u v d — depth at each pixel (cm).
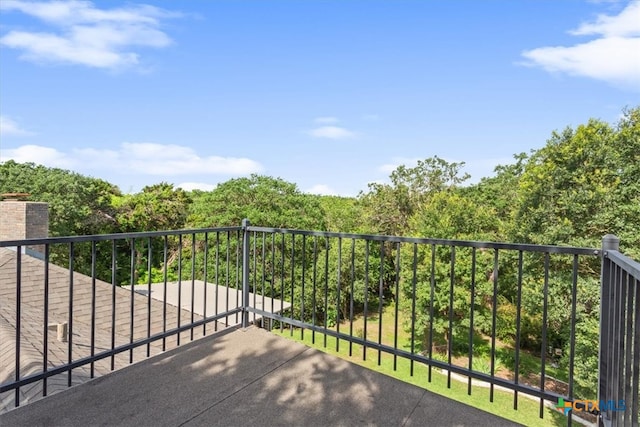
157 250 2391
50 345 514
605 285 187
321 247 2073
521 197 1506
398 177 2388
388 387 241
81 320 682
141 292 886
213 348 299
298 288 1812
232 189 2180
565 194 1305
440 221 1758
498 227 1773
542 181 1383
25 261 846
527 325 1589
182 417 202
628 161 1268
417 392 235
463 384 1063
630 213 1196
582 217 1283
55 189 2108
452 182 2345
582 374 1130
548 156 1421
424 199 2294
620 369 161
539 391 210
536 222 1401
